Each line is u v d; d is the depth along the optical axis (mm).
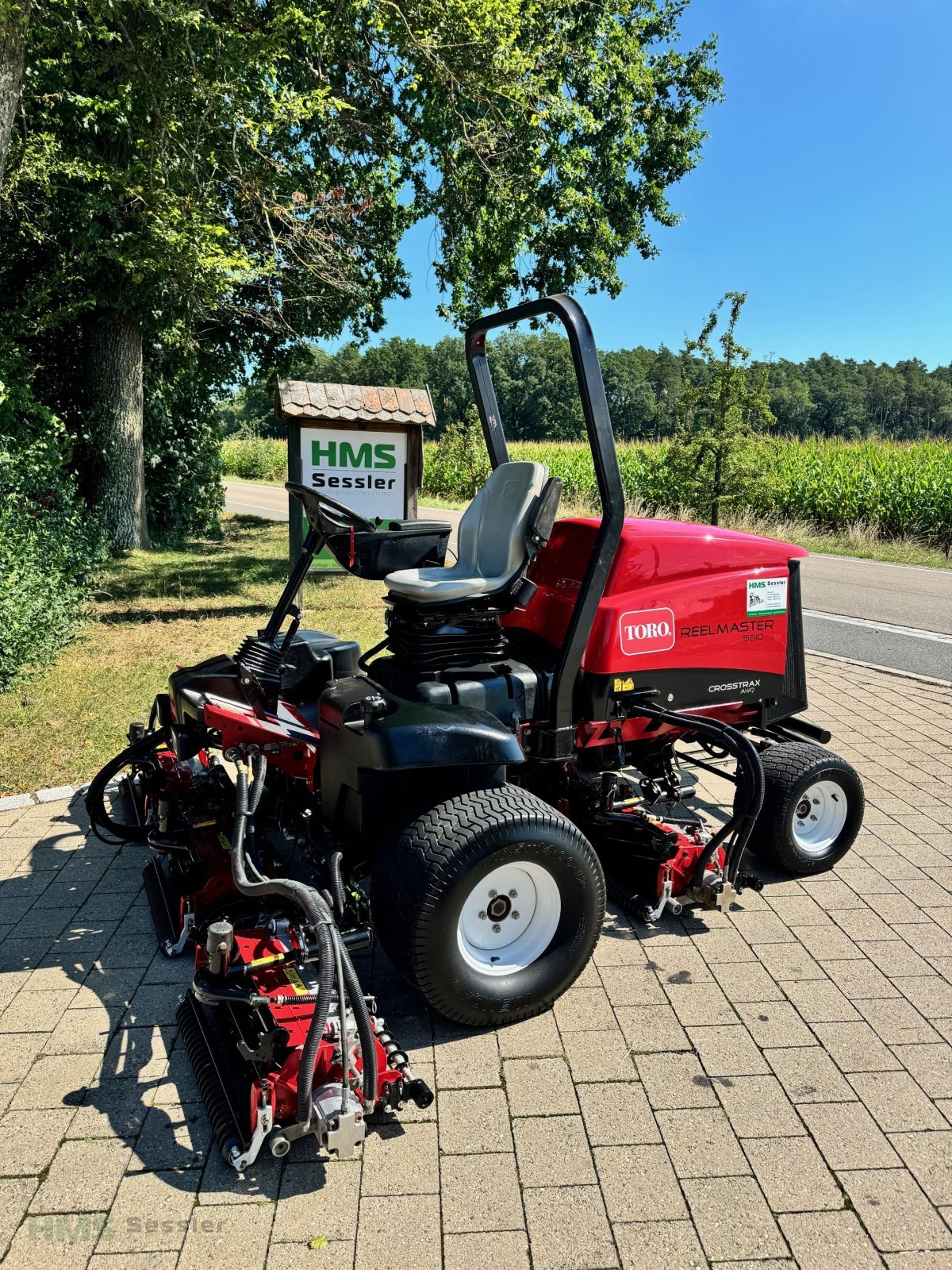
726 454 14531
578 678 3578
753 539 3916
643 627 3578
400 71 10312
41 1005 2977
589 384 3139
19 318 10109
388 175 13375
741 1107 2539
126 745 5312
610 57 13516
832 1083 2643
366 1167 2318
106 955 3268
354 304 13227
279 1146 2229
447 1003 2748
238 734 3172
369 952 3332
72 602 8562
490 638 3344
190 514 16812
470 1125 2467
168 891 3516
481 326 3771
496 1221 2152
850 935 3473
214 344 14648
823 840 3967
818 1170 2316
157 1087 2605
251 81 8430
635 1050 2789
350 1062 2281
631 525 3783
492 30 9102
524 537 3244
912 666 7711
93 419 13070
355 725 2828
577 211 13898
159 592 10383
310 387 8852
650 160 15688
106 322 12773
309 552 3521
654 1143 2404
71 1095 2568
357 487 9055
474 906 2832
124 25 7227
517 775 3805
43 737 5422
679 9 15703
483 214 11898
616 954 3338
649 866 3531
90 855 4051
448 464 26656
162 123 7848
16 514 7727
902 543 16422
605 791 3633
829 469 18266
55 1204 2191
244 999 2443
